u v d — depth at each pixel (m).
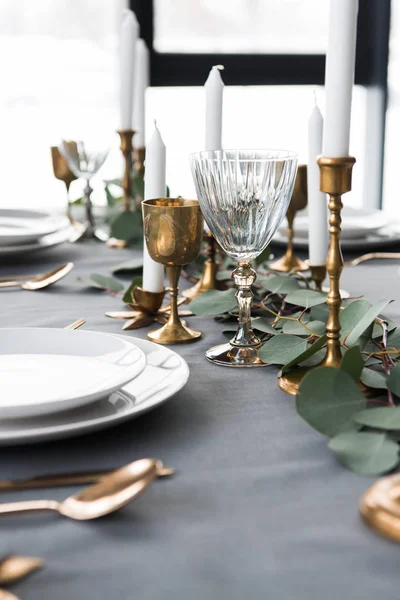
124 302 0.97
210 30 2.80
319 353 0.72
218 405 0.65
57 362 0.68
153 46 2.72
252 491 0.50
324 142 0.65
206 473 0.52
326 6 2.87
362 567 0.41
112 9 2.70
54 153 1.53
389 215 1.53
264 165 0.71
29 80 2.74
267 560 0.42
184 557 0.42
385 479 0.48
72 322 0.91
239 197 0.72
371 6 2.91
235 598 0.39
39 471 0.52
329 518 0.46
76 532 0.45
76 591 0.39
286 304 0.93
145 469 0.47
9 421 0.57
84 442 0.57
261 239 0.75
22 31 2.69
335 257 0.66
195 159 0.72
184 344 0.83
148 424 0.60
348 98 0.64
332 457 0.55
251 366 0.75
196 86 2.77
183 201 0.86
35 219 1.50
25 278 1.13
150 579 0.40
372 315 0.68
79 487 0.50
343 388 0.58
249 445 0.57
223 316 0.92
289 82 2.83
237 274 0.78
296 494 0.49
